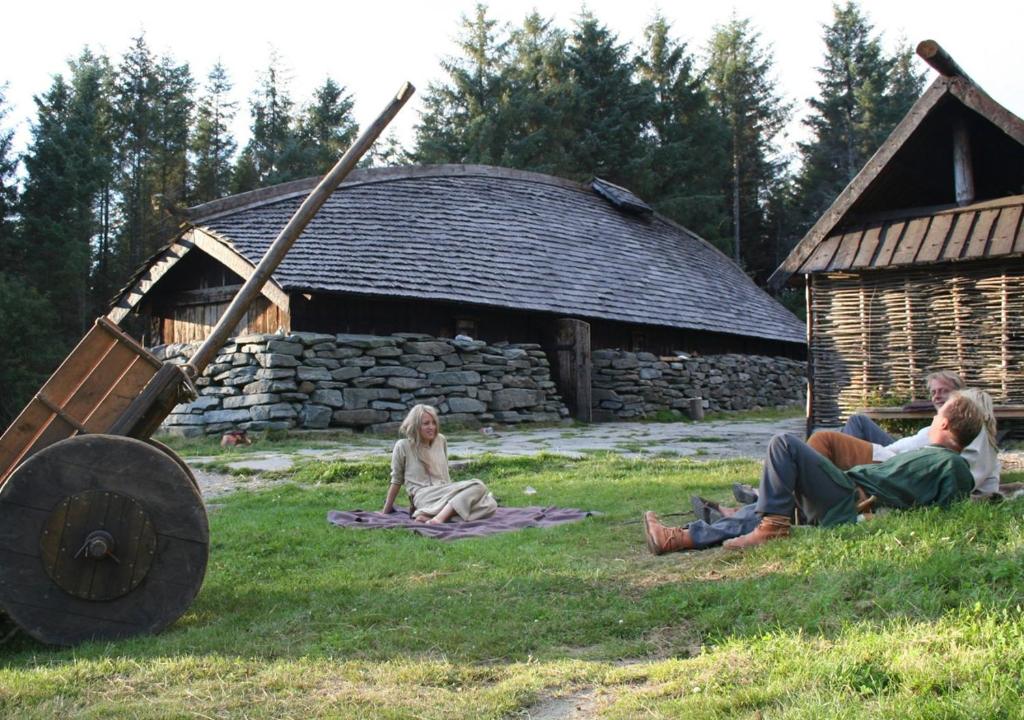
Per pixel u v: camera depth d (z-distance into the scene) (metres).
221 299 17.53
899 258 11.33
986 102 10.67
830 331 12.15
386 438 14.62
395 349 15.95
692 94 48.00
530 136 42.44
